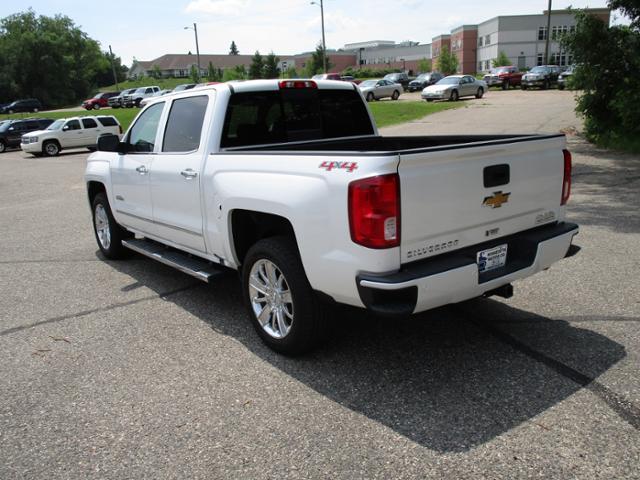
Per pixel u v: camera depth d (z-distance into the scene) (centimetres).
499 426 298
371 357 385
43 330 457
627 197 863
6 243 779
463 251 345
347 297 330
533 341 397
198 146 452
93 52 9550
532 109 2520
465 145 328
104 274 611
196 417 320
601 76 1448
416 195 310
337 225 321
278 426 308
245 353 401
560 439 285
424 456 276
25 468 281
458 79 3334
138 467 279
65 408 336
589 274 528
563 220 415
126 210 580
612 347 383
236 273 461
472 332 417
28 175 1711
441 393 334
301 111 502
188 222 468
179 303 511
